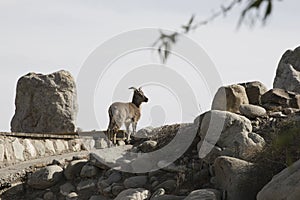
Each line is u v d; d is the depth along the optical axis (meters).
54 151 24.94
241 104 21.66
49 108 30.02
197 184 18.72
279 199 13.66
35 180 21.48
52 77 30.42
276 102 22.39
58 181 21.56
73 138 25.59
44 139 24.84
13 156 23.52
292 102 22.44
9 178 21.70
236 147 18.75
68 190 21.00
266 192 14.16
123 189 19.84
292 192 13.44
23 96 30.77
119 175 20.66
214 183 18.20
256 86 22.69
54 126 29.92
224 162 17.17
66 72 30.77
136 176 20.27
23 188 21.64
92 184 20.91
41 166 22.36
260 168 16.47
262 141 18.83
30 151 24.16
